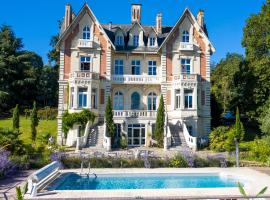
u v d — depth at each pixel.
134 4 42.62
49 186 16.16
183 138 34.53
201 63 39.19
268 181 17.38
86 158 23.02
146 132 36.81
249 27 41.59
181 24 39.41
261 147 26.38
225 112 50.22
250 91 41.75
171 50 39.06
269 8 39.59
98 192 14.38
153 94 40.06
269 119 30.69
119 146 34.25
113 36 40.88
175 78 38.25
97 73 37.50
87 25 38.41
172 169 21.92
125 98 39.72
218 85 53.41
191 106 37.41
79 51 38.03
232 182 18.64
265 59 39.72
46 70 65.06
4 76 57.34
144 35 40.97
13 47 62.97
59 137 36.84
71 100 36.78
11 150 22.33
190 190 14.76
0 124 44.50
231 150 29.58
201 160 23.45
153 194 13.85
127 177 20.08
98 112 37.50
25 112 51.91
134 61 40.09
